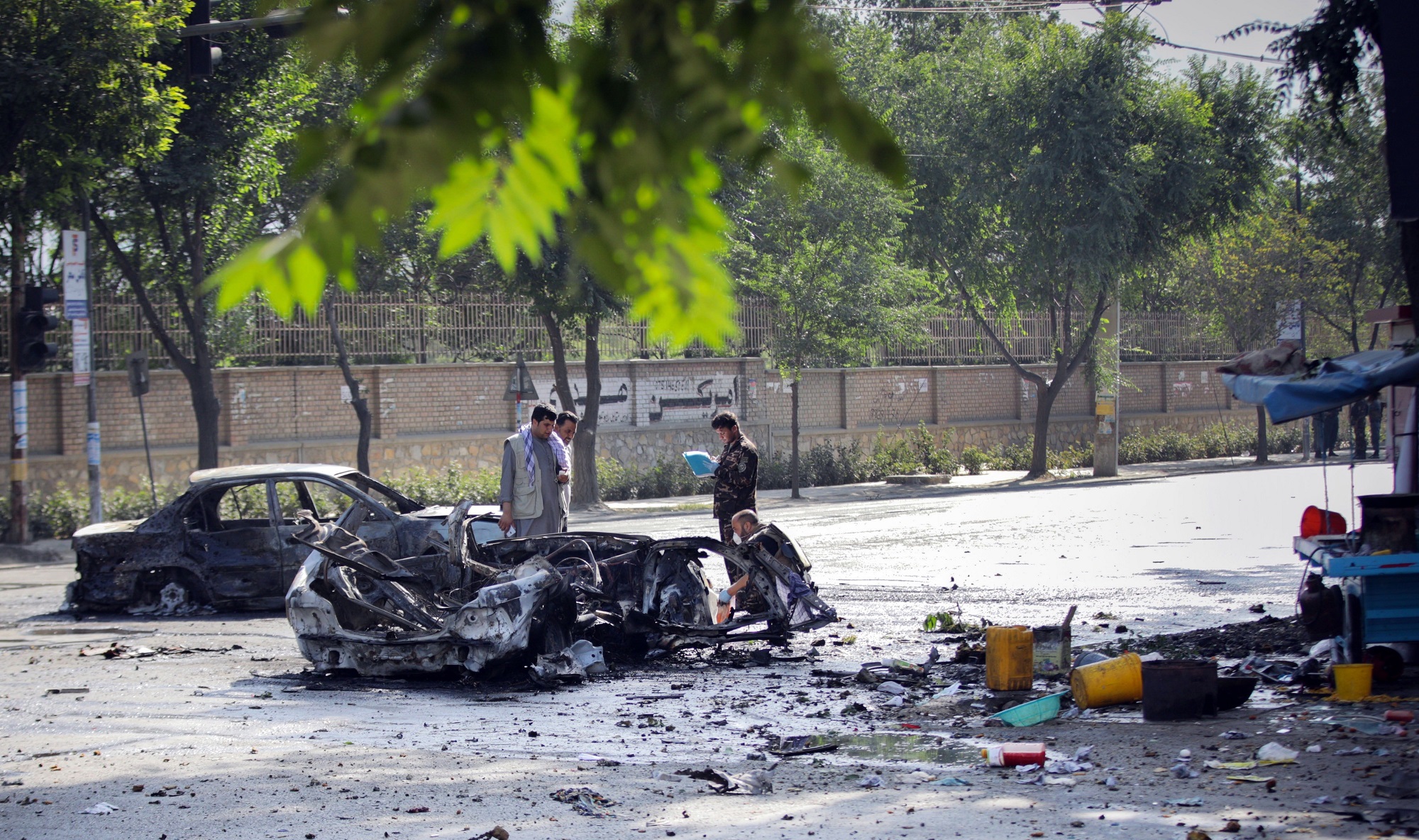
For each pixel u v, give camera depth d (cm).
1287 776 1530
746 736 1869
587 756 1734
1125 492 7188
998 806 1428
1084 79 8412
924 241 9200
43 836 1351
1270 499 6284
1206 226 9062
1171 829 1321
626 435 8144
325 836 1338
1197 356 12575
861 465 9088
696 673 2447
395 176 265
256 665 2577
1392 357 2242
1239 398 2403
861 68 9225
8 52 4325
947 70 9694
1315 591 2292
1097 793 1482
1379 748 1653
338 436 7025
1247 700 2005
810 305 7544
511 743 1833
